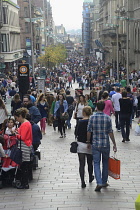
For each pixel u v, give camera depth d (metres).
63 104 26.58
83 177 14.78
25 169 14.70
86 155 14.96
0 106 20.11
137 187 14.80
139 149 22.50
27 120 16.11
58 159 19.94
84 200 13.25
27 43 90.56
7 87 65.50
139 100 34.31
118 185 15.07
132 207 12.48
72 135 28.05
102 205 12.71
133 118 35.88
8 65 104.69
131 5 116.62
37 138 17.20
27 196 13.85
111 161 14.50
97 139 14.08
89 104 28.95
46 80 77.69
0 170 15.23
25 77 38.06
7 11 100.94
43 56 123.50
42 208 12.52
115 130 29.77
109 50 165.75
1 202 13.25
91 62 186.12
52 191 14.38
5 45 101.50
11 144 15.27
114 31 137.38
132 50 117.81
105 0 182.25
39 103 28.12
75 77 115.06
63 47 178.25
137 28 110.50
